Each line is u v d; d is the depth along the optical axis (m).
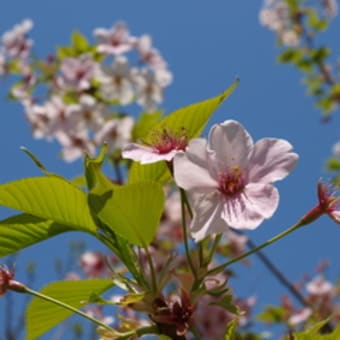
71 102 1.01
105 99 1.00
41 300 0.39
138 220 0.35
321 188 0.37
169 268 0.36
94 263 0.89
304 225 0.37
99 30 1.02
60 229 0.38
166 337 0.35
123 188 0.35
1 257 0.38
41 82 1.03
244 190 0.35
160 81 1.00
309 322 0.83
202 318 0.69
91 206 0.35
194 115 0.38
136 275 0.36
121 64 0.98
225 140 0.36
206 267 0.35
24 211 0.37
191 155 0.35
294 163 0.35
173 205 0.80
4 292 0.38
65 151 0.96
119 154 0.90
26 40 1.04
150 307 0.35
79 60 0.98
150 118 0.92
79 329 0.85
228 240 0.85
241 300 0.77
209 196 0.35
